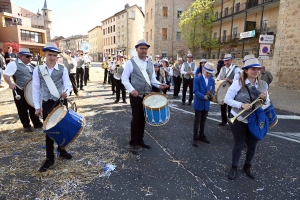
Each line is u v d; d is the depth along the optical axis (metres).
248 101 3.10
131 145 4.12
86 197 2.76
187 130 5.50
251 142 3.24
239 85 3.17
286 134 5.34
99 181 3.12
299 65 12.59
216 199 2.79
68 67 9.16
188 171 3.47
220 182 3.19
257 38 20.94
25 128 5.09
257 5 21.50
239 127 3.16
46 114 3.46
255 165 3.73
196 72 8.02
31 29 40.25
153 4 33.06
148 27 37.06
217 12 30.09
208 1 26.02
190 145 4.54
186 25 27.08
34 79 3.43
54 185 2.99
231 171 3.34
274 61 14.29
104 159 3.77
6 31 38.00
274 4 20.34
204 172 3.46
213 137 5.04
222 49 28.86
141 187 3.00
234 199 2.80
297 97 10.45
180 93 11.55
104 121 6.05
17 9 46.41
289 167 3.68
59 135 3.08
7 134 4.82
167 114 3.93
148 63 4.22
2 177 3.15
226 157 4.01
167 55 33.66
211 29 27.48
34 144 4.31
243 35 21.27
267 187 3.09
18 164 3.53
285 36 13.40
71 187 2.96
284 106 8.55
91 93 10.60
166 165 3.65
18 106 4.95
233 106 3.12
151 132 5.31
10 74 4.63
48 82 3.40
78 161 3.67
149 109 3.75
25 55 4.81
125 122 6.00
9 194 2.78
